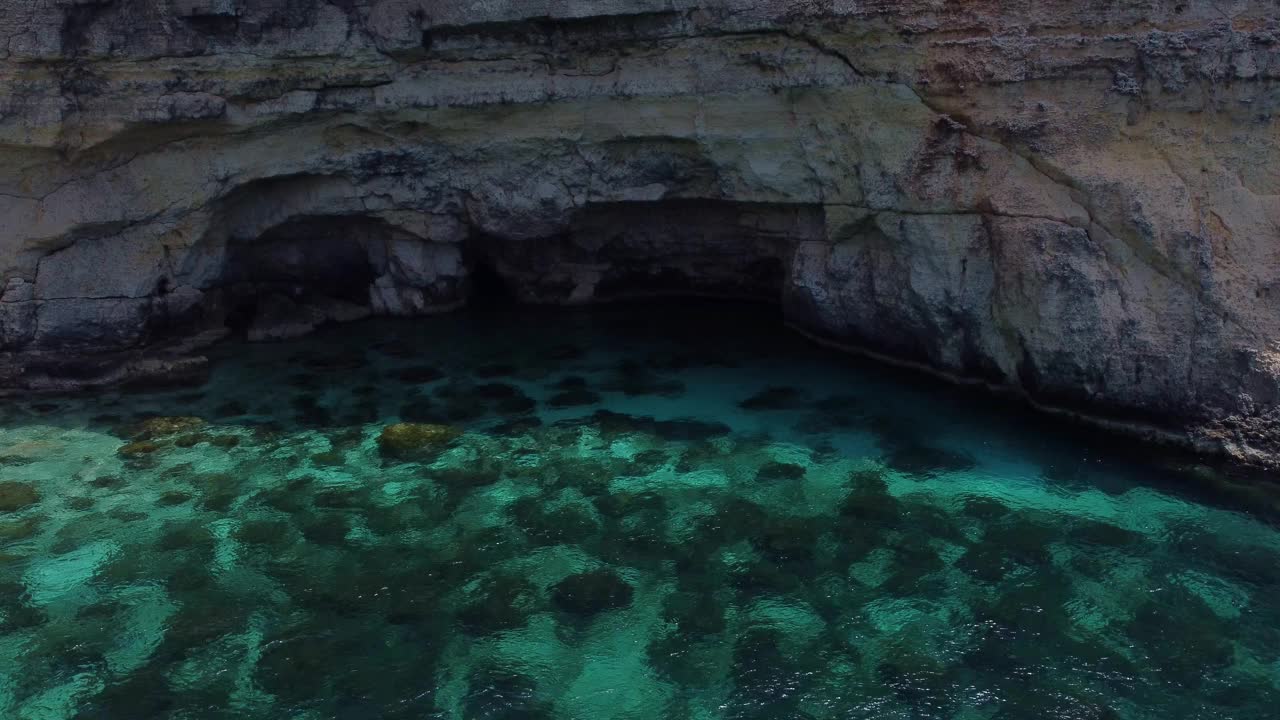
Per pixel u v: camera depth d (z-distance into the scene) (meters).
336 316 20.14
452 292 20.42
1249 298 13.81
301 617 11.41
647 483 13.95
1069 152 14.50
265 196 18.59
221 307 19.47
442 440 15.12
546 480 14.09
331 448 15.05
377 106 17.55
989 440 14.70
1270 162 14.11
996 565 12.01
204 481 14.16
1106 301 14.22
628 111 17.23
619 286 21.03
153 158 17.33
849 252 17.08
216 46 16.78
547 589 11.80
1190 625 10.96
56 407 16.41
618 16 16.44
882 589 11.67
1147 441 14.26
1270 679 10.21
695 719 9.88
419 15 16.98
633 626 11.17
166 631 11.20
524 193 18.25
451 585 11.92
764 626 11.13
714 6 16.14
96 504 13.57
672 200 19.00
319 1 16.95
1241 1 13.80
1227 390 13.74
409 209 18.84
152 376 17.56
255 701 10.20
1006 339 15.41
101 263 17.48
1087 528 12.62
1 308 16.97
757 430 15.29
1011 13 14.62
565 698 10.19
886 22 15.26
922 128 15.34
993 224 14.99
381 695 10.25
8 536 12.84
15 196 17.09
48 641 11.04
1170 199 13.99
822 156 16.44
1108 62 14.21
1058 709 9.89
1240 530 12.48
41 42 16.09
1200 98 14.09
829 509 13.22
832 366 17.39
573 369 17.73
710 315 20.09
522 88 17.27
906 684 10.27
